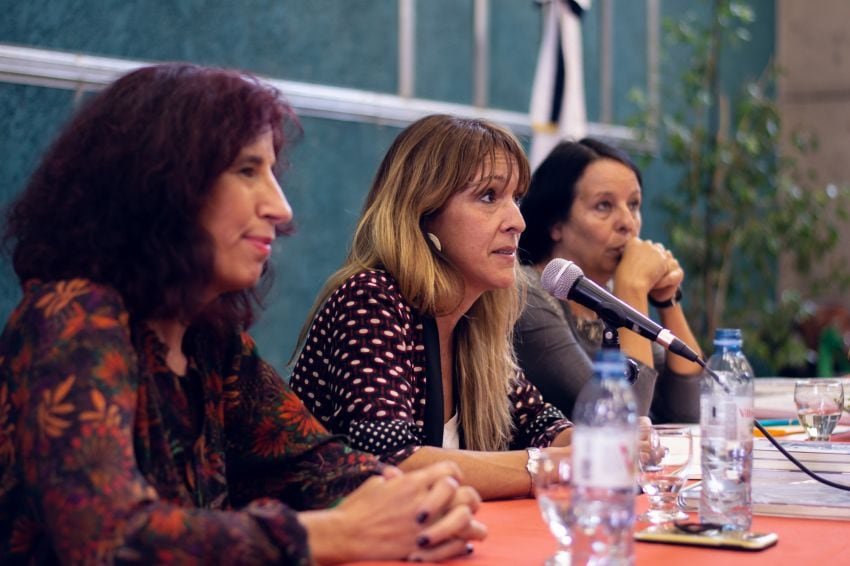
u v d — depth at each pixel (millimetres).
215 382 3004
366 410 3672
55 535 2307
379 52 9875
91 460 2312
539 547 2705
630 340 5266
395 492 2566
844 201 14234
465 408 4152
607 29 12328
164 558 2244
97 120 2686
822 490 3377
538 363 5086
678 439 3107
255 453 3154
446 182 3973
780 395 5812
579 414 2346
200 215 2676
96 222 2598
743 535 2713
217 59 8555
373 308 3840
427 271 3941
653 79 12969
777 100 14812
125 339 2506
